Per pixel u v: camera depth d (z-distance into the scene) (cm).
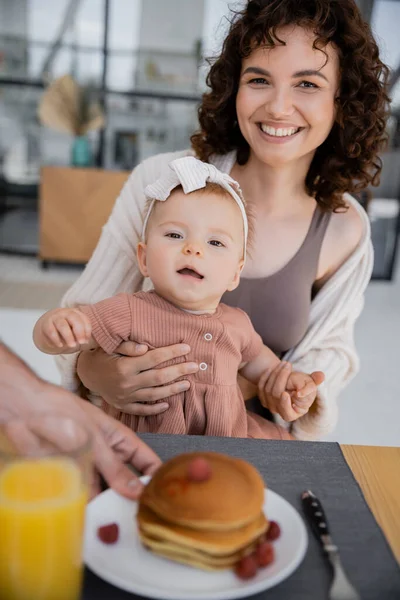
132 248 133
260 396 121
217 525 55
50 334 97
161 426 109
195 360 108
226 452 79
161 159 140
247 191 135
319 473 76
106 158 461
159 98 454
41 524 50
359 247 136
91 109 433
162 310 108
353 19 117
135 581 55
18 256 473
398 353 323
